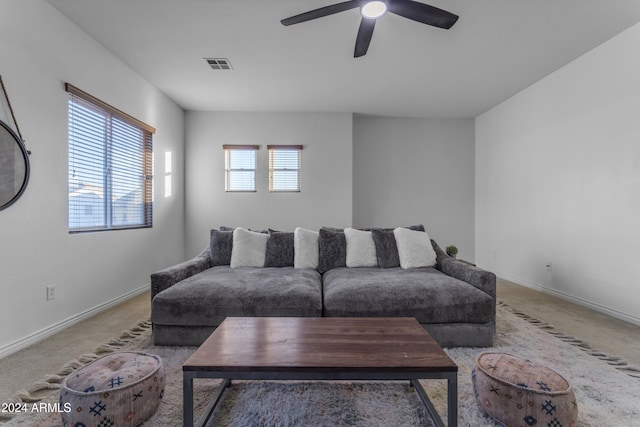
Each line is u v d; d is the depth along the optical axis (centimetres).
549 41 268
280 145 450
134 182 330
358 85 362
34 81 207
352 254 274
